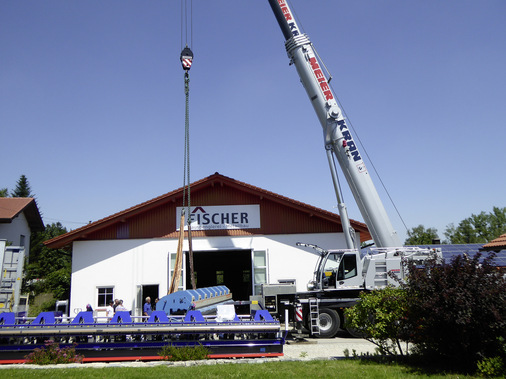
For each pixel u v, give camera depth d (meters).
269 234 18.17
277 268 17.92
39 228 29.08
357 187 13.88
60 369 7.97
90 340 9.59
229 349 9.38
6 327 9.01
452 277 7.62
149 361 9.16
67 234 17.30
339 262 14.18
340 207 14.44
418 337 8.13
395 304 8.59
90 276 17.33
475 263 7.65
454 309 7.36
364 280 13.91
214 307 12.48
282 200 18.25
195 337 9.59
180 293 11.45
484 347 7.46
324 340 13.05
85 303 17.11
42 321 9.27
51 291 22.41
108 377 7.27
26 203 24.86
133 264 17.55
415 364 8.25
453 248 23.47
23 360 9.09
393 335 8.55
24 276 19.00
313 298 14.07
